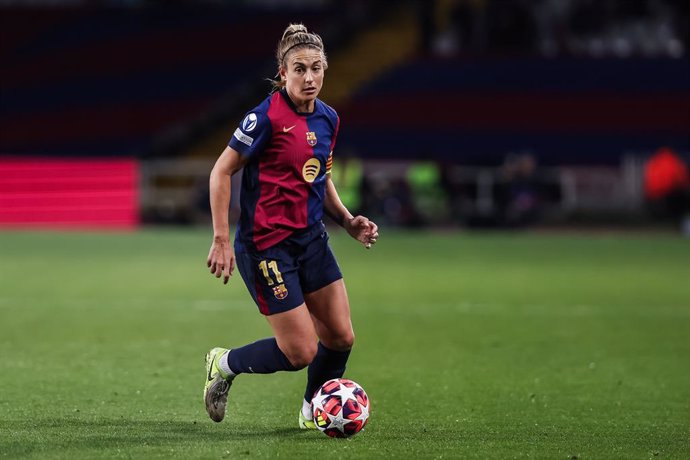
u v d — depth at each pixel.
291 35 18.48
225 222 18.48
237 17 107.81
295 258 19.00
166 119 100.38
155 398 23.25
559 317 38.00
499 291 45.47
